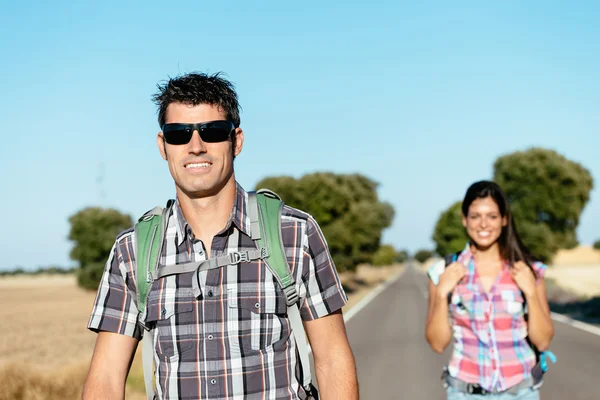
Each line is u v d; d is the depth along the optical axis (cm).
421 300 3347
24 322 2830
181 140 225
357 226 4725
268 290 219
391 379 1045
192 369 216
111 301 231
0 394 802
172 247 226
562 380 989
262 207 228
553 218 4828
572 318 2161
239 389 214
